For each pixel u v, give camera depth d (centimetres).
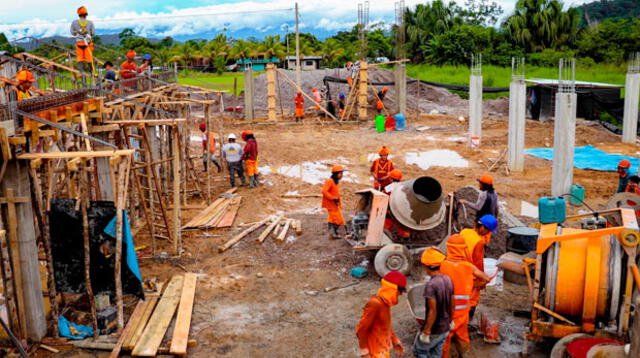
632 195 1138
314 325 862
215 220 1383
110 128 1052
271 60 8225
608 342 667
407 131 2823
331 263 1116
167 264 1116
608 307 695
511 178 1897
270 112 3055
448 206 1116
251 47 8456
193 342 798
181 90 2002
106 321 817
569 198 1572
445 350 694
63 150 988
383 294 602
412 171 1988
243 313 905
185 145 1650
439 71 5338
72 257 812
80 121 980
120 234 788
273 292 986
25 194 762
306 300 952
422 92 3988
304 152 2273
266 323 870
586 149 2358
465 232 785
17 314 777
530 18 5959
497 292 968
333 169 1210
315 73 3859
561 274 713
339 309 916
